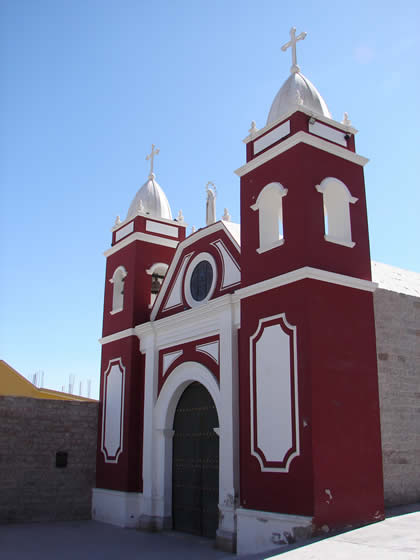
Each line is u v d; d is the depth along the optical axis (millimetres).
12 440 17156
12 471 16969
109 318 18969
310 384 10672
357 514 10641
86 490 17953
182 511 14695
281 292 11742
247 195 13352
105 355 18719
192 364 14539
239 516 11555
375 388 11750
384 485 12812
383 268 17391
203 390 14641
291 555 8828
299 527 10133
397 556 8234
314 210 11898
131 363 17109
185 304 15805
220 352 13523
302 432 10617
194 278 15805
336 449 10688
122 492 16281
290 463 10727
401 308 14383
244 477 11742
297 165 12117
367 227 12930
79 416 18359
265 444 11352
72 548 13023
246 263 12938
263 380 11719
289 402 11031
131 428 16625
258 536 11000
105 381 18453
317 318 11164
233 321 13352
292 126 12531
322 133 12789
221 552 11930
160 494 15125
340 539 9586
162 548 12742
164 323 15805
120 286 19281
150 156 20547
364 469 11031
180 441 15195
